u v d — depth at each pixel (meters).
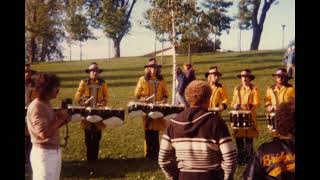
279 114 3.35
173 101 11.91
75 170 8.02
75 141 10.03
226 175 3.74
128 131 10.62
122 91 12.30
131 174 7.83
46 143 4.55
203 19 12.78
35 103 4.59
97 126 8.28
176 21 12.77
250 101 8.55
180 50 12.70
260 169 3.34
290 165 3.29
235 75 12.26
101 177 7.62
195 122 3.77
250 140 8.37
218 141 3.74
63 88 12.35
